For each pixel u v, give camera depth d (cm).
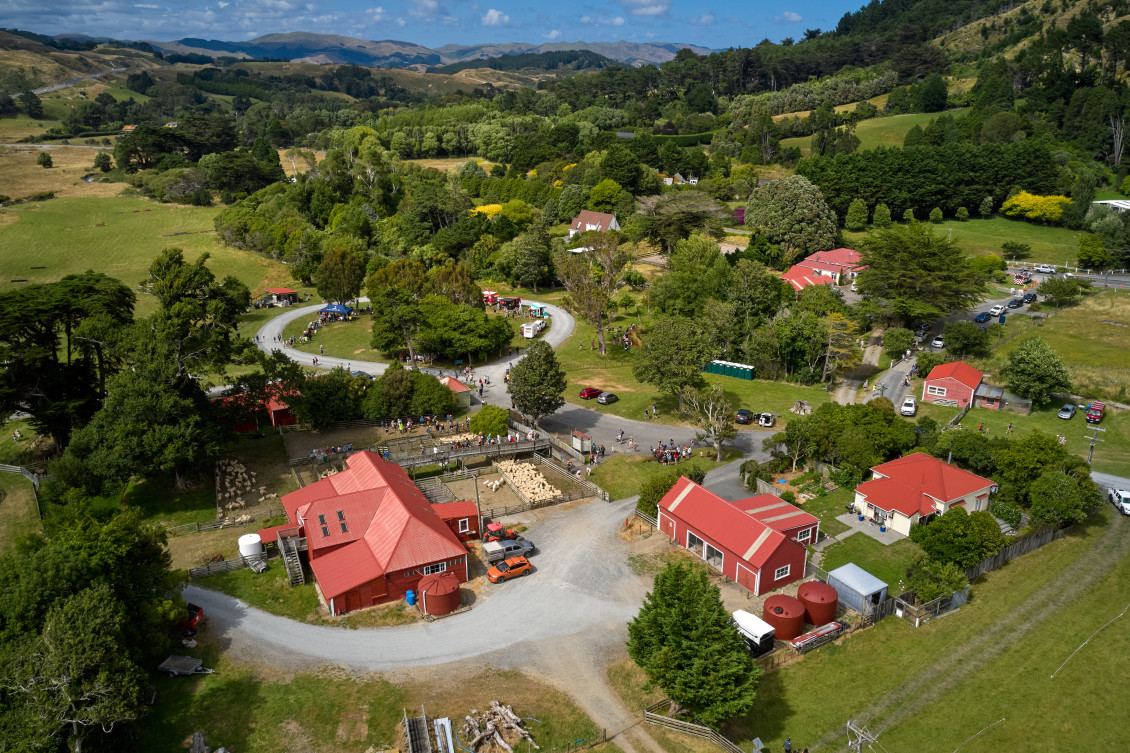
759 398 10306
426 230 19188
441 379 10550
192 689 4750
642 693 4778
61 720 3753
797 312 11650
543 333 13588
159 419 7256
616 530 6819
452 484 7869
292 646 5203
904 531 6694
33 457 8762
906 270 12156
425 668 4984
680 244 15350
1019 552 6394
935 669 5041
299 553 6175
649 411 9806
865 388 10556
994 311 13050
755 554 5772
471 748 4266
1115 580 6016
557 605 5678
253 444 8869
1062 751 4388
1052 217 18725
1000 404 9575
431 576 5728
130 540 5044
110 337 7669
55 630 4041
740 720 4600
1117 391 9812
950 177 19375
